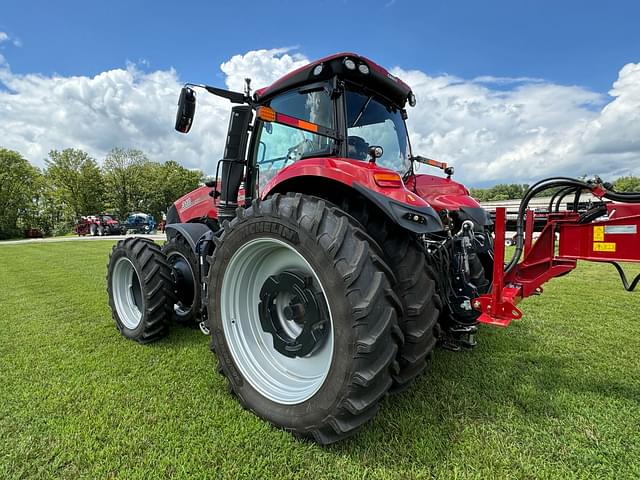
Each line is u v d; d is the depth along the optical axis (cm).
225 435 179
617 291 519
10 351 291
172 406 206
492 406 205
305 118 254
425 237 251
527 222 219
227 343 215
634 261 179
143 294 302
